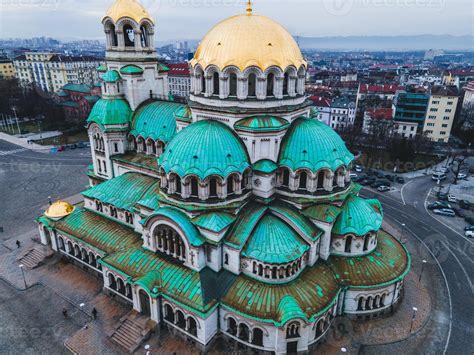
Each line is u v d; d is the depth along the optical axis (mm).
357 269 49250
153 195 54312
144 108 67000
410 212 84562
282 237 46250
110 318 49875
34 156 121438
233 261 46219
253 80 49031
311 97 164875
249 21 48594
